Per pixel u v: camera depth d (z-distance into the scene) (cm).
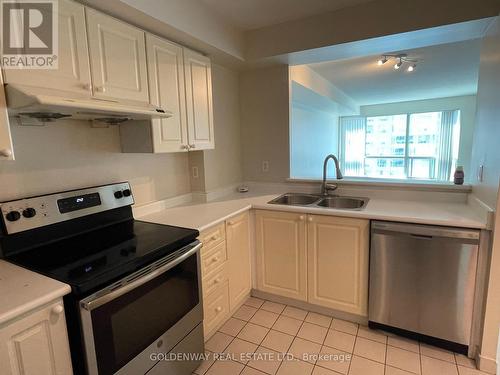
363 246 199
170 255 147
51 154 155
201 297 175
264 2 199
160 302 143
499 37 162
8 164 138
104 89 148
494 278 160
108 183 186
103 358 115
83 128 170
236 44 237
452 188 216
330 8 209
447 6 180
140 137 184
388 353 183
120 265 122
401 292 190
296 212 219
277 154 285
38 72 121
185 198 251
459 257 170
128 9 151
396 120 732
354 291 207
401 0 192
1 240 130
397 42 212
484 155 181
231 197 265
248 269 242
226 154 278
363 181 249
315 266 219
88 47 140
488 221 160
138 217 204
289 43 230
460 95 623
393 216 185
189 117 209
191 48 214
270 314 227
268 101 281
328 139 722
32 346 96
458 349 180
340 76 398
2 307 90
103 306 113
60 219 151
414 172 724
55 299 101
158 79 181
